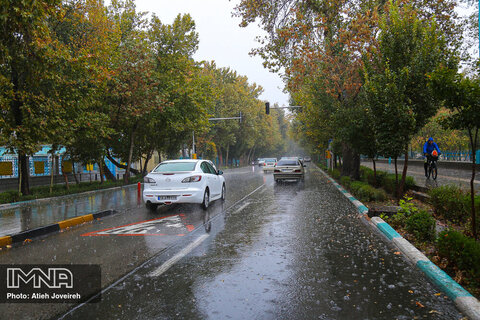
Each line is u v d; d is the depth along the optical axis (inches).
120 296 152.0
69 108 614.9
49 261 208.8
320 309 136.3
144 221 343.6
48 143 613.6
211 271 183.3
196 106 1012.5
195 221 335.6
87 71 616.1
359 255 210.2
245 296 149.4
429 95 333.4
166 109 923.4
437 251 199.2
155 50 944.9
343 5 609.0
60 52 535.5
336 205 425.1
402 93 335.0
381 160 2046.0
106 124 780.6
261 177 1084.5
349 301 143.7
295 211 384.2
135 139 1042.1
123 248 235.8
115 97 801.6
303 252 218.1
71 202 537.0
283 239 253.4
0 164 642.2
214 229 294.7
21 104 589.0
